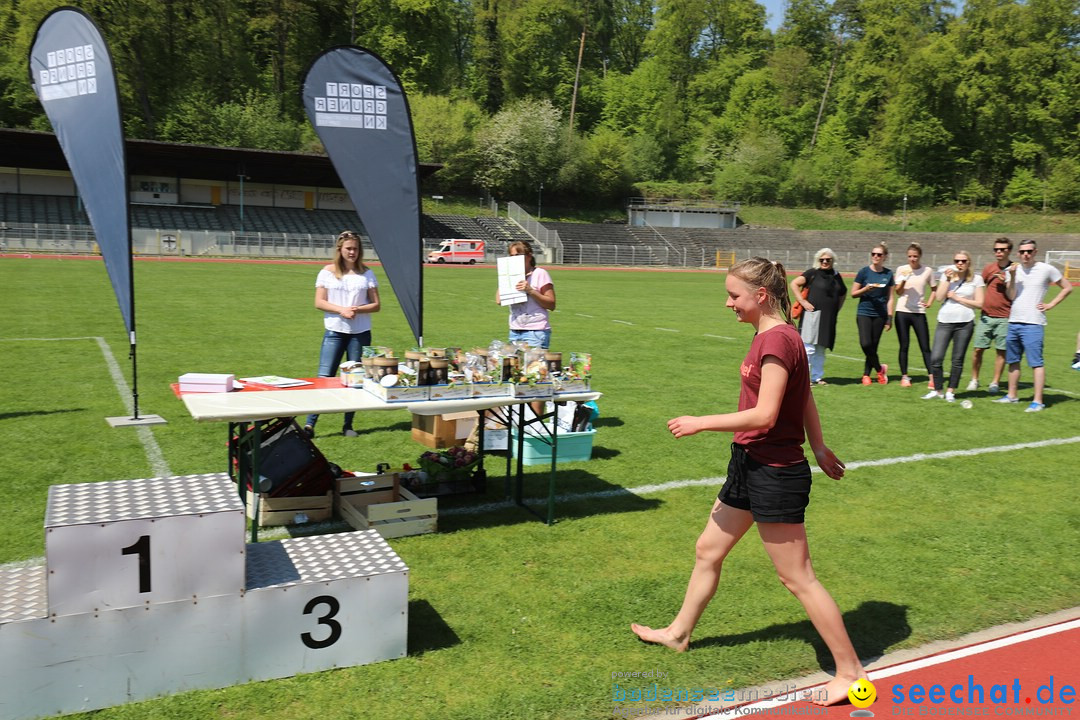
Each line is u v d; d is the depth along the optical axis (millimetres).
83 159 7520
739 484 3688
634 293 29641
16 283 23875
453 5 92438
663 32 93312
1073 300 31953
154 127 65125
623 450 7898
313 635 3627
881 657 4004
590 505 6207
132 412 8672
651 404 10070
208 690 3457
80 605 3197
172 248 48250
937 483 7023
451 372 5586
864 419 9602
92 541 3178
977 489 6875
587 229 68500
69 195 52000
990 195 76375
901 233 69812
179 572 3340
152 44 65938
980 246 67250
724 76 92875
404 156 7719
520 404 6012
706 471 7219
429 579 4762
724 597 4633
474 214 69812
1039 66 75938
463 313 20438
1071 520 6105
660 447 8031
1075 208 72625
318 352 13117
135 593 3279
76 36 7211
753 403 3510
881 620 4387
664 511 6109
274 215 56812
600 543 5418
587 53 98438
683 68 94000
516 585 4711
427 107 72188
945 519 6094
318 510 5656
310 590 3586
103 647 3254
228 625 3455
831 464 3781
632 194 78750
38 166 50781
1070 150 75812
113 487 3678
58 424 8086
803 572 3553
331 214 58656
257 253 50406
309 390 5543
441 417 7031
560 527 5707
